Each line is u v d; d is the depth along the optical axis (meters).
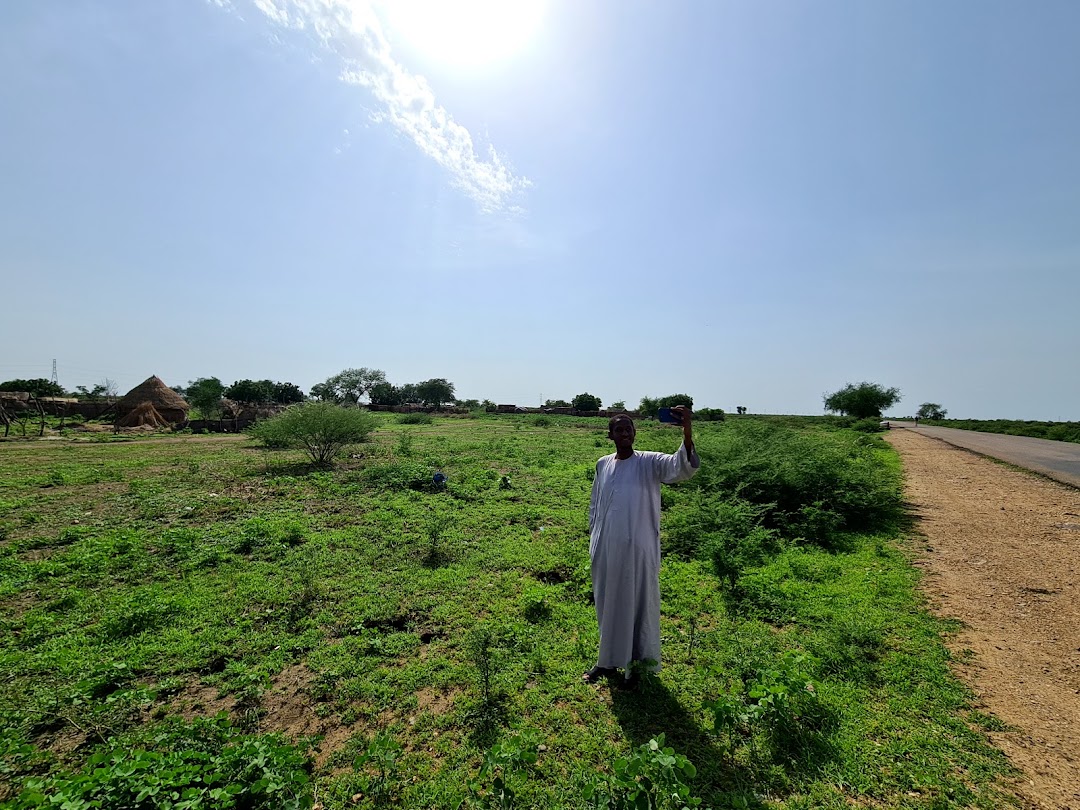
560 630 4.86
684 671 4.12
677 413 3.74
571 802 2.81
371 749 2.89
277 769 2.78
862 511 8.99
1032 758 3.10
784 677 3.52
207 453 18.94
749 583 5.81
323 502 10.17
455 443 22.62
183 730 3.07
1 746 3.07
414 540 7.67
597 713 3.60
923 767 3.03
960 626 4.87
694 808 2.74
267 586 5.88
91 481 12.62
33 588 5.82
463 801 2.83
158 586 5.86
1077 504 10.16
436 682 3.99
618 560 3.79
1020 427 38.94
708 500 8.70
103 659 4.25
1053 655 4.33
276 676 4.12
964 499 10.77
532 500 10.55
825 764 3.06
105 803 2.39
